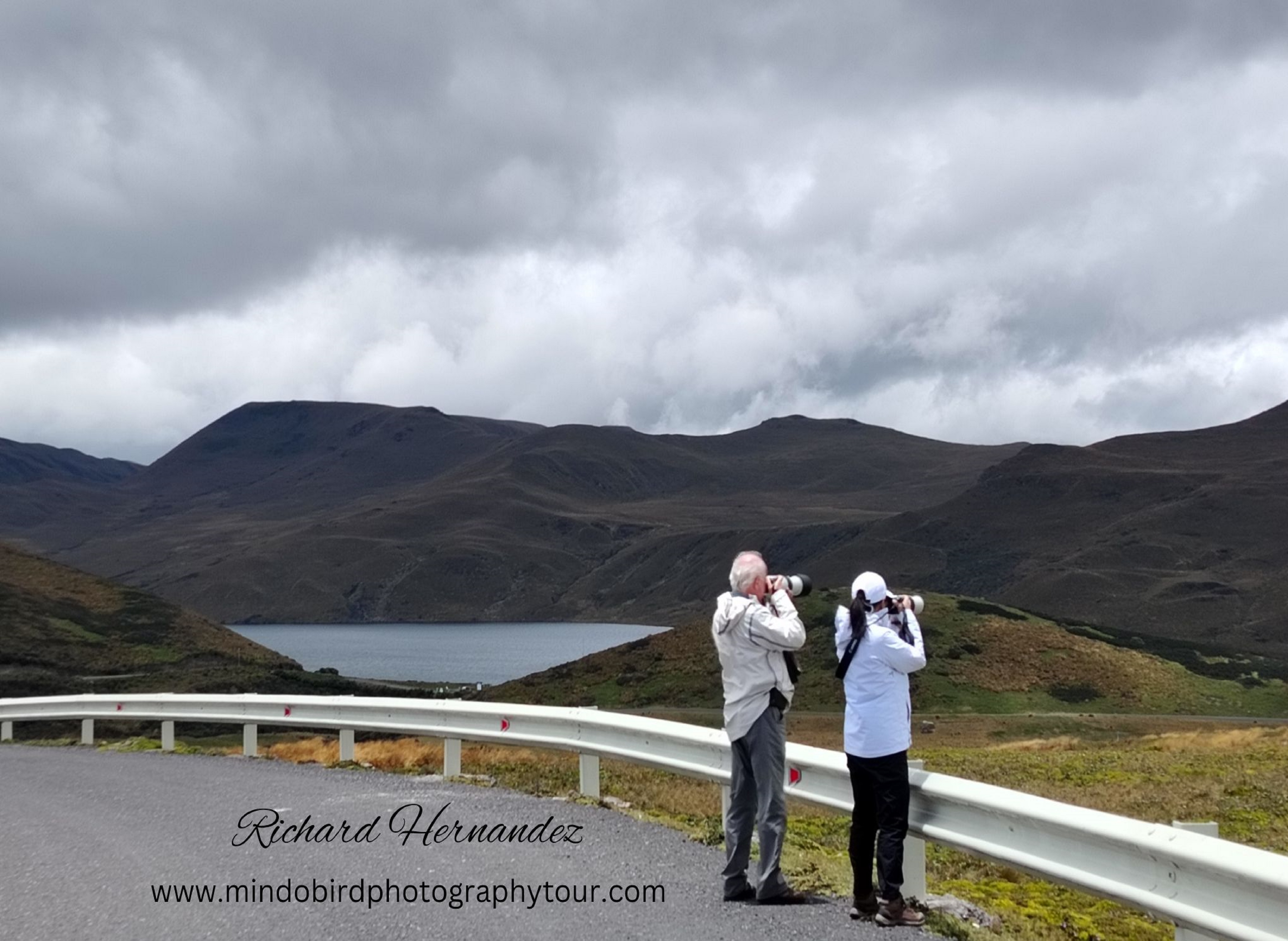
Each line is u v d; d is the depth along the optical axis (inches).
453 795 475.8
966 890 389.1
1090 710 3297.2
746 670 294.5
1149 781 817.5
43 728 1608.0
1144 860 237.8
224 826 407.8
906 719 283.7
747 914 283.1
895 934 267.7
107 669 3329.2
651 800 490.0
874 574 292.5
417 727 570.6
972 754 1284.4
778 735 293.9
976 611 3988.7
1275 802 670.5
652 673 3727.9
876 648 283.7
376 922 272.7
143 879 323.0
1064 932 323.3
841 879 328.2
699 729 394.3
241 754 722.2
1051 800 280.7
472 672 7864.2
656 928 267.7
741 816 298.8
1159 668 3619.6
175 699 748.6
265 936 262.7
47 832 412.8
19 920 281.6
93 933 268.7
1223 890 218.4
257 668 3671.3
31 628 3503.9
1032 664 3572.8
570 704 3587.6
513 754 811.4
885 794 278.7
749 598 297.0
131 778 569.6
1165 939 332.8
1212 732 1872.5
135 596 4126.5
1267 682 3592.5
